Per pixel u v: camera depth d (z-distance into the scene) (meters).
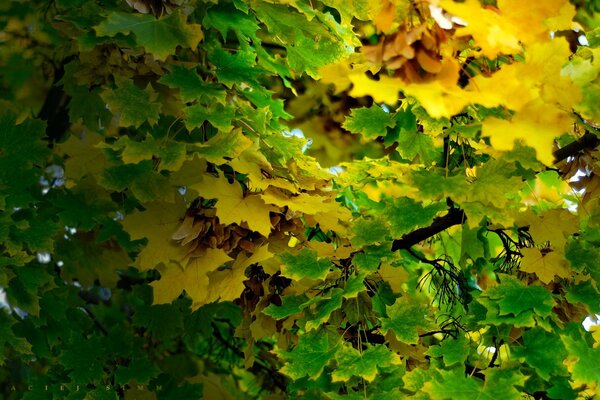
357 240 2.40
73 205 2.64
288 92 3.21
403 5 2.04
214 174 2.38
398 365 2.41
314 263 2.36
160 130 2.71
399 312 2.38
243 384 3.24
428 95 1.99
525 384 2.42
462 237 2.61
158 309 2.71
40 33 3.10
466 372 2.48
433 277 2.66
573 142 2.41
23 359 2.68
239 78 2.41
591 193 2.43
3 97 3.28
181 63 2.44
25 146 2.54
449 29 2.04
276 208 2.31
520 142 2.27
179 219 2.35
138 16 2.31
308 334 2.38
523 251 2.43
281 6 2.41
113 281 2.94
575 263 2.41
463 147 2.48
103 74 2.54
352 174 2.57
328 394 2.33
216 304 2.77
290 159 2.43
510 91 2.02
